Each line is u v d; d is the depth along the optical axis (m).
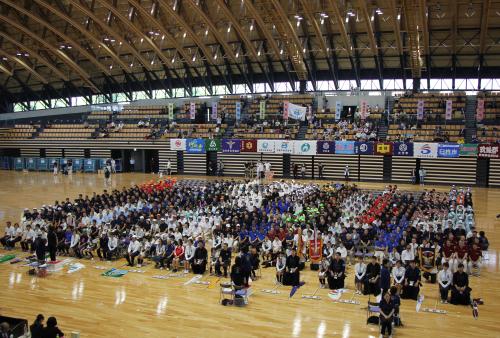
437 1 35.72
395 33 37.81
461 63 43.34
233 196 30.02
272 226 21.72
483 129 40.53
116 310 15.10
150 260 21.20
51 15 46.22
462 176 39.50
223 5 38.81
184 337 13.12
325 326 13.87
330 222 23.06
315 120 46.34
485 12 34.81
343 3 37.75
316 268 19.69
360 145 40.41
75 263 20.62
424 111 43.56
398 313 13.62
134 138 49.81
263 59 48.44
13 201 33.19
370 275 16.52
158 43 48.34
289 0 38.97
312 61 46.97
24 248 22.92
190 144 46.19
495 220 26.88
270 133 45.25
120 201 28.25
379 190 35.94
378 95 46.25
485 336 13.16
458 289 15.53
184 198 28.80
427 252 18.33
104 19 44.66
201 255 19.12
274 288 17.25
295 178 42.97
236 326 13.86
